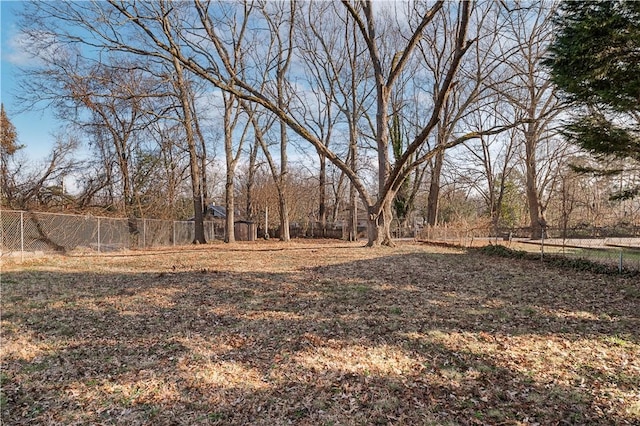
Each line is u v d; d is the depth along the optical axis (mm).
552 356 4387
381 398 3467
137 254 15250
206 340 5012
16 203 18281
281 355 4488
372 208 16531
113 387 3783
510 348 4637
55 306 6629
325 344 4797
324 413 3244
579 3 9211
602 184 30859
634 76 8523
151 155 24859
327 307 6492
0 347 4805
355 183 16297
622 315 5973
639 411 3197
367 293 7484
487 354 4449
